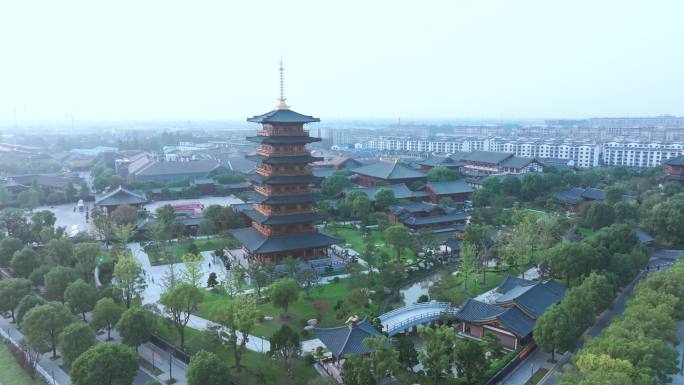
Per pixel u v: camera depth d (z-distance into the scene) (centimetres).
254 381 6762
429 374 6500
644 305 6912
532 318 7906
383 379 6475
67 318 7475
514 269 11481
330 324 8525
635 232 11856
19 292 8831
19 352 7756
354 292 9038
